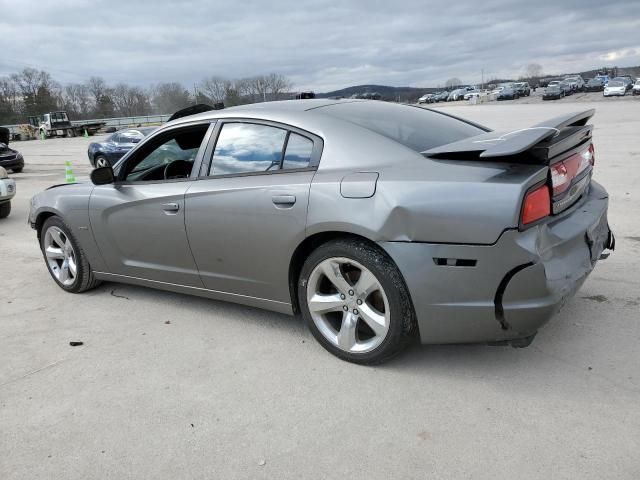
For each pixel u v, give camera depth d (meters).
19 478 2.42
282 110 3.46
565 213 2.93
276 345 3.52
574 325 3.43
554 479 2.16
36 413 2.92
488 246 2.57
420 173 2.79
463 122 3.88
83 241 4.50
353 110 3.48
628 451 2.29
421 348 3.31
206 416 2.79
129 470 2.42
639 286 3.99
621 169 9.27
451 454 2.36
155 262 4.08
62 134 51.41
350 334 3.13
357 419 2.66
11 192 8.72
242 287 3.62
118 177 4.25
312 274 3.20
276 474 2.33
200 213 3.61
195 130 3.84
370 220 2.81
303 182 3.11
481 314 2.68
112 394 3.06
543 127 2.78
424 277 2.73
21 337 3.93
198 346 3.59
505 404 2.69
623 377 2.84
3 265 5.95
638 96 45.47
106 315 4.25
